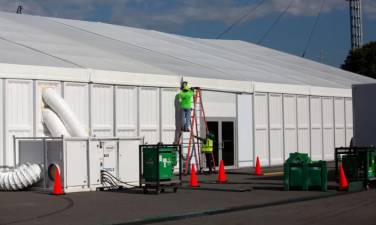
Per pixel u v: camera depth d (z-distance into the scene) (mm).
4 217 14133
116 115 25797
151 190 20484
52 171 19828
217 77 31031
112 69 26016
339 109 39562
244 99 32344
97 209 15609
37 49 27375
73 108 24188
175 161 20141
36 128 22875
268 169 31562
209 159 28672
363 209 15656
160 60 32594
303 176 20188
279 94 34625
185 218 14305
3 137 21891
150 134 27188
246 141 32406
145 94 27078
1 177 19984
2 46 26406
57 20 40594
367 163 20766
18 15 38781
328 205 16547
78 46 31328
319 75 44844
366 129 23828
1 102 21891
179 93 28516
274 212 15211
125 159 21234
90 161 20297
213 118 30406
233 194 19328
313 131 37219
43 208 15766
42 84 23172
